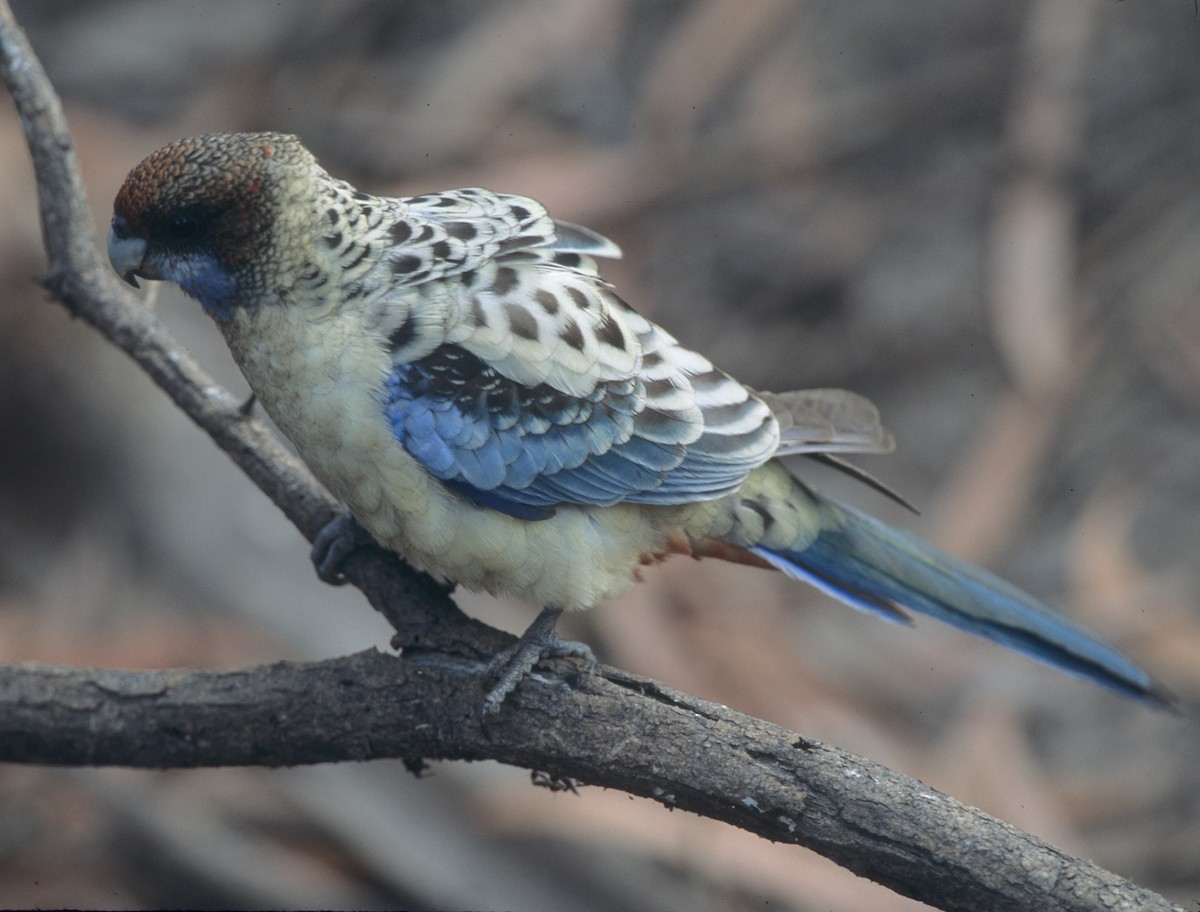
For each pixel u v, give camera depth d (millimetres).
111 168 14703
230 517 12781
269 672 6621
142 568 12672
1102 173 16297
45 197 7742
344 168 15984
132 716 6492
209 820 11164
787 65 16781
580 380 7359
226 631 12148
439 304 7219
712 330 15703
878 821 5934
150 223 7082
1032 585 13500
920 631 12922
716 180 16094
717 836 10477
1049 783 11898
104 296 7875
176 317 13336
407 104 16328
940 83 16828
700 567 12945
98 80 16625
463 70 16359
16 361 13070
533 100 16312
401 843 10812
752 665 12273
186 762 6590
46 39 17109
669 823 10555
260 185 7004
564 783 7062
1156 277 15484
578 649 6977
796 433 8039
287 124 16391
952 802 5953
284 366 7180
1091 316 15336
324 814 10930
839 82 16906
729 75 16641
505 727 6535
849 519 8398
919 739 12117
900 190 16453
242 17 16938
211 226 7016
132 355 7961
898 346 15469
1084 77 16734
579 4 16547
